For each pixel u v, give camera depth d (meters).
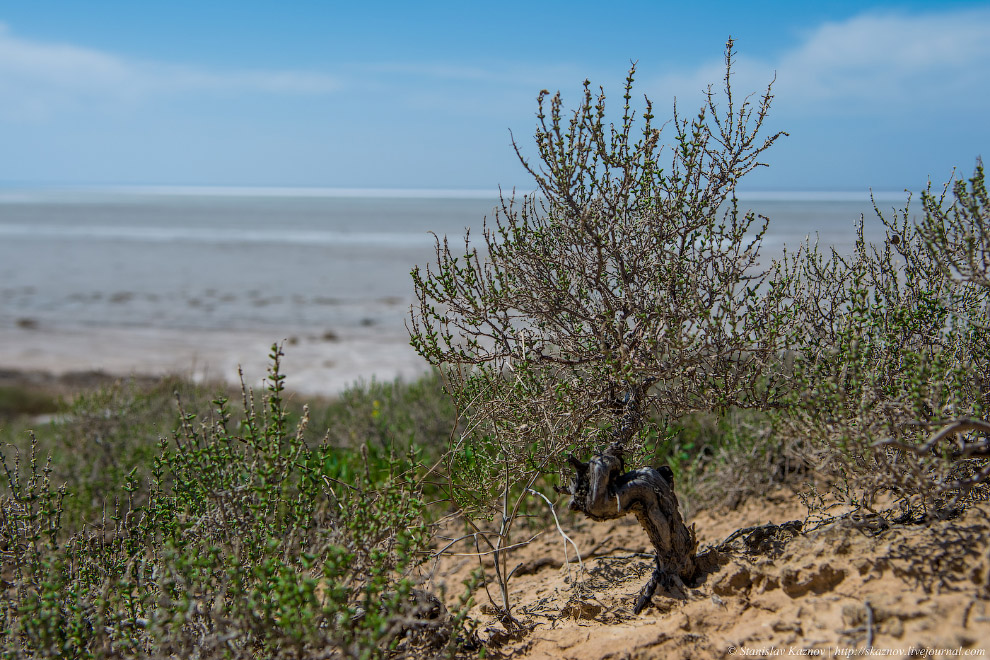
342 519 3.09
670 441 5.41
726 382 3.13
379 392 8.27
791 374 3.32
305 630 2.45
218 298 30.70
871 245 3.56
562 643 3.06
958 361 3.05
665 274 3.16
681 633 2.86
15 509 3.40
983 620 2.31
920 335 3.26
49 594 2.68
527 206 3.33
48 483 3.56
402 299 30.16
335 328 23.83
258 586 2.56
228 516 3.06
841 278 3.47
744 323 3.12
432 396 7.16
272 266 43.62
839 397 2.83
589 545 4.57
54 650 2.69
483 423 3.72
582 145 3.00
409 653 2.88
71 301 29.91
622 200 3.15
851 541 2.96
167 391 7.49
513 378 3.55
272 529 3.00
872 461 2.88
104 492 5.75
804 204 186.62
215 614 2.57
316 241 66.31
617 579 3.78
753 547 3.36
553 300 3.22
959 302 3.23
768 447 4.80
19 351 20.30
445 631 2.96
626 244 3.12
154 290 33.00
